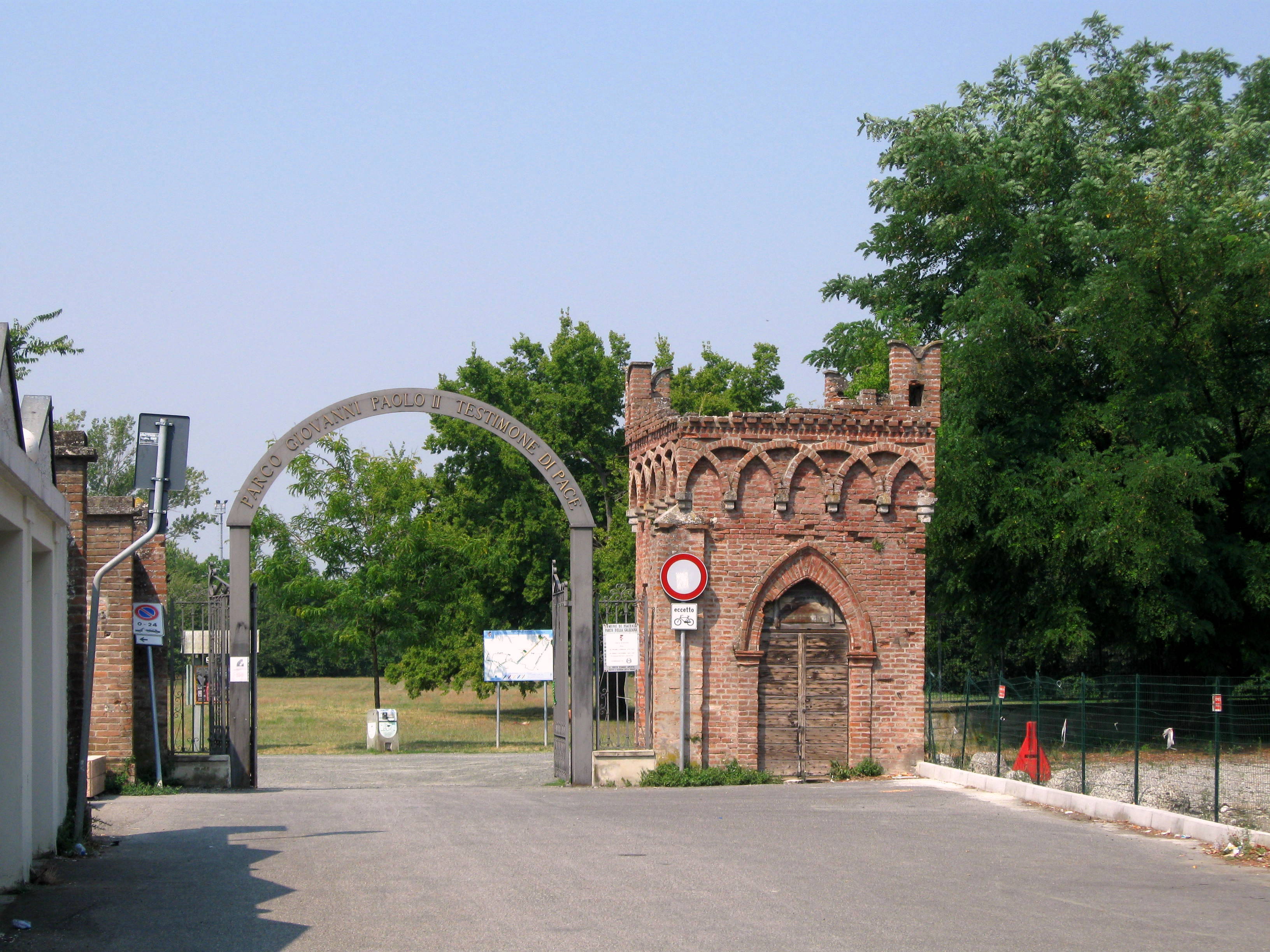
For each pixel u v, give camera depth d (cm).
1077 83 3478
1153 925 1054
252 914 1050
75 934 976
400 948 930
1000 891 1184
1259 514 3058
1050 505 2956
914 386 2408
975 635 3925
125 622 2191
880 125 3712
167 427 1473
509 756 3406
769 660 2348
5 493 1081
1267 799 1800
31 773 1266
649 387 2603
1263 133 3309
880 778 2327
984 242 3503
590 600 2339
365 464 4053
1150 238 2820
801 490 2359
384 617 3869
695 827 1585
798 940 963
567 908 1071
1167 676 2867
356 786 2464
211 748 2308
